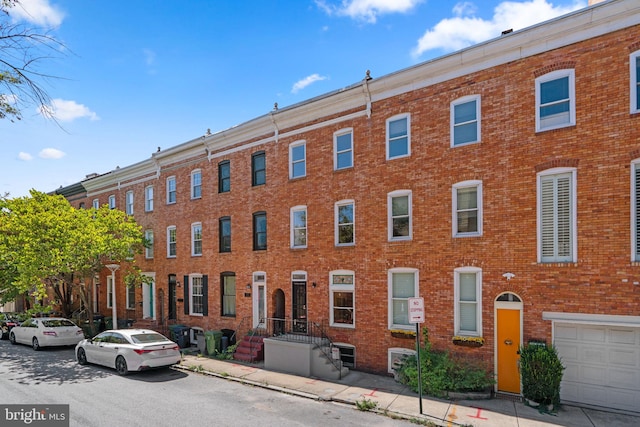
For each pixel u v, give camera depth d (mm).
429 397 10664
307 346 13086
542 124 10992
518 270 10961
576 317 9992
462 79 12289
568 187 10516
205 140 19609
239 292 18000
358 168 14383
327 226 15078
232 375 13109
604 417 9195
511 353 10953
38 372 13742
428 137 12867
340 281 14648
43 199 21328
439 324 12195
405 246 13062
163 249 22156
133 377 13016
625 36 9875
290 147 16547
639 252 9484
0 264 20250
